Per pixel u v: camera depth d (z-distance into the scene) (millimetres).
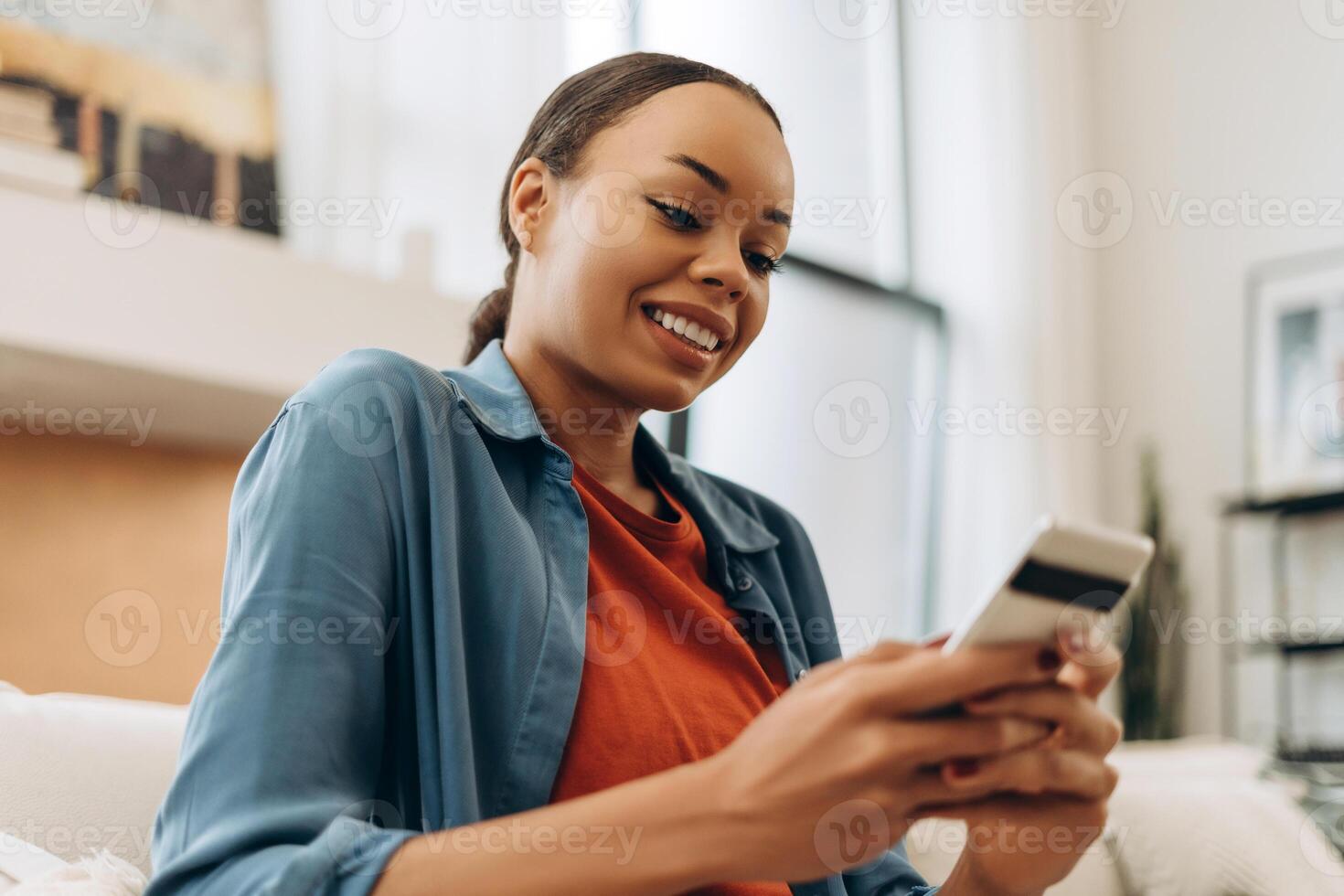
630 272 922
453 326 2947
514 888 584
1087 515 4406
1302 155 4234
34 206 2361
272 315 2646
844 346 4020
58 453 2582
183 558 2742
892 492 4094
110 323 2412
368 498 779
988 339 4406
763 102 986
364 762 714
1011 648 556
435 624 791
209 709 674
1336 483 3938
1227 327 4328
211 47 2820
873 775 546
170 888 622
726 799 568
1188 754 2086
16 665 2469
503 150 3223
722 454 3588
